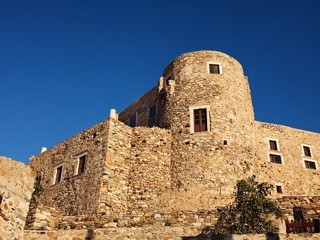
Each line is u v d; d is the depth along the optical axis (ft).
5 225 29.53
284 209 44.29
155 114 96.37
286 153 97.30
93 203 63.93
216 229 40.81
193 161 69.97
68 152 80.69
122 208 66.85
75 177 72.95
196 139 72.23
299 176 94.84
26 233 41.47
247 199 45.62
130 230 40.32
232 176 67.82
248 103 83.30
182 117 76.79
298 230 37.37
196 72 80.84
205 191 65.36
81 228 44.88
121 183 69.05
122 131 74.43
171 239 38.65
